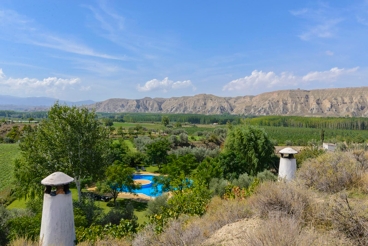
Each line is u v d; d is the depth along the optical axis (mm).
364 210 3809
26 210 16141
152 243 5273
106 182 27766
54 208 5816
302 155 17609
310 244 2947
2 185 37750
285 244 2916
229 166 27047
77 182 21328
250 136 27984
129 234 7543
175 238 4832
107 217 15945
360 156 7629
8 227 11320
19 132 89188
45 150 20797
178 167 33094
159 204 18438
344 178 5812
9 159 61188
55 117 21188
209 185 19609
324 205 4289
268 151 27938
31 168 20469
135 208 26578
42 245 5766
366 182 5496
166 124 138125
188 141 72250
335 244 3223
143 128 121188
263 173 17562
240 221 5062
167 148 55094
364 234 3311
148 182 42031
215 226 5230
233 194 8859
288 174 7703
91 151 21688
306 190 5152
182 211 8836
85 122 22047
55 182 5773
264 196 5129
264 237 3117
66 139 20828
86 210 15398
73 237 6086
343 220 3643
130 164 53344
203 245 4297
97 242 7141
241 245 3504
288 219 3719
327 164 6793
